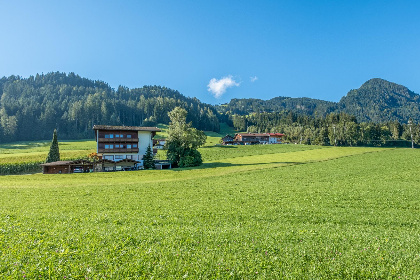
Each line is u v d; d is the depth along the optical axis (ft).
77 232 46.96
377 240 45.34
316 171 175.52
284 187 119.14
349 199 92.02
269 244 41.57
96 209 76.13
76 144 473.67
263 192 106.73
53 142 265.54
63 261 33.17
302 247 40.34
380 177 142.82
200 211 72.95
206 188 120.57
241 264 33.04
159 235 45.65
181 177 170.09
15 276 28.35
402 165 188.75
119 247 38.75
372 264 34.14
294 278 29.96
